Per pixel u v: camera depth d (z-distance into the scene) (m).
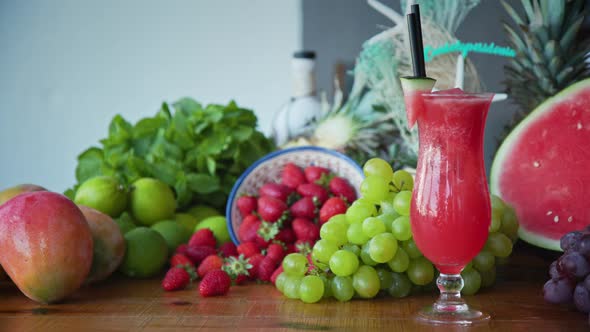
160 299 0.96
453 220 0.79
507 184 1.07
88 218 1.03
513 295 0.94
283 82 2.68
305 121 1.47
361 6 2.11
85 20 2.75
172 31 2.71
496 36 1.28
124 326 0.84
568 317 0.84
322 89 2.18
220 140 1.33
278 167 1.18
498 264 1.10
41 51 2.79
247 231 1.09
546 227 1.04
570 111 1.05
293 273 0.94
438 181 0.80
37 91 2.81
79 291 1.01
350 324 0.83
